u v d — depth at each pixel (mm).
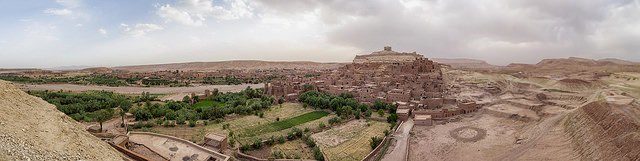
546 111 118062
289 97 153125
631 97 114188
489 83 178500
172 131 100438
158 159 66812
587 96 140000
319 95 149125
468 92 162875
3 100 33969
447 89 170375
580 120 93562
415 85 163125
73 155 31859
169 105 130000
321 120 120000
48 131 33438
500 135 103750
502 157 87125
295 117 123688
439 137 103438
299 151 90125
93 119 109062
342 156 88188
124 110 122062
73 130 37750
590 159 75875
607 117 85250
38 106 38719
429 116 117812
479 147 94938
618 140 74438
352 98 146125
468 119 121312
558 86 186000
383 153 90438
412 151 93438
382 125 115062
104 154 37031
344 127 112562
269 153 88188
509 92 168500
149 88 199875
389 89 160000
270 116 124500
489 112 127125
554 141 89750
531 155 84812
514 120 116812
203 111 118188
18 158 26125
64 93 146375
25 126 31656
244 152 88125
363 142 98375
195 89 199625
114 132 93375
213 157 71438
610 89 154250
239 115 123188
